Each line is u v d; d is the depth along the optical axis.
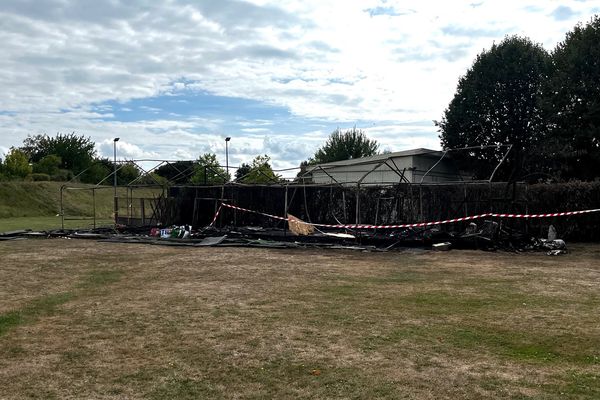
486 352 5.85
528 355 5.75
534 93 27.20
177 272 11.48
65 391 4.76
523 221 17.00
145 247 16.47
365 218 20.03
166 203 22.72
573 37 24.03
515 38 28.67
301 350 5.89
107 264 12.73
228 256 14.25
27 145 59.50
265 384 4.91
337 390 4.76
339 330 6.71
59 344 6.16
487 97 28.08
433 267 12.26
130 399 4.58
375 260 13.52
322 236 17.78
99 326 6.93
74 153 57.62
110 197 44.56
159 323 7.06
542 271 11.62
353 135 46.50
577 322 7.10
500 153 27.77
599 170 23.41
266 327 6.85
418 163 23.67
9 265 12.54
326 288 9.57
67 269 11.95
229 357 5.67
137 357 5.68
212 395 4.65
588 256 14.41
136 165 23.38
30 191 39.09
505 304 8.21
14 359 5.64
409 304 8.22
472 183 16.91
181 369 5.31
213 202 22.41
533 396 4.63
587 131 22.30
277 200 22.11
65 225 26.52
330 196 21.34
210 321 7.16
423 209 18.16
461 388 4.81
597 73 22.66
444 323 7.05
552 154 23.56
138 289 9.51
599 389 4.79
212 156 31.89
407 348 5.98
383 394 4.67
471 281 10.33
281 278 10.68
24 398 4.61
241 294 9.01
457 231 17.48
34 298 8.73
